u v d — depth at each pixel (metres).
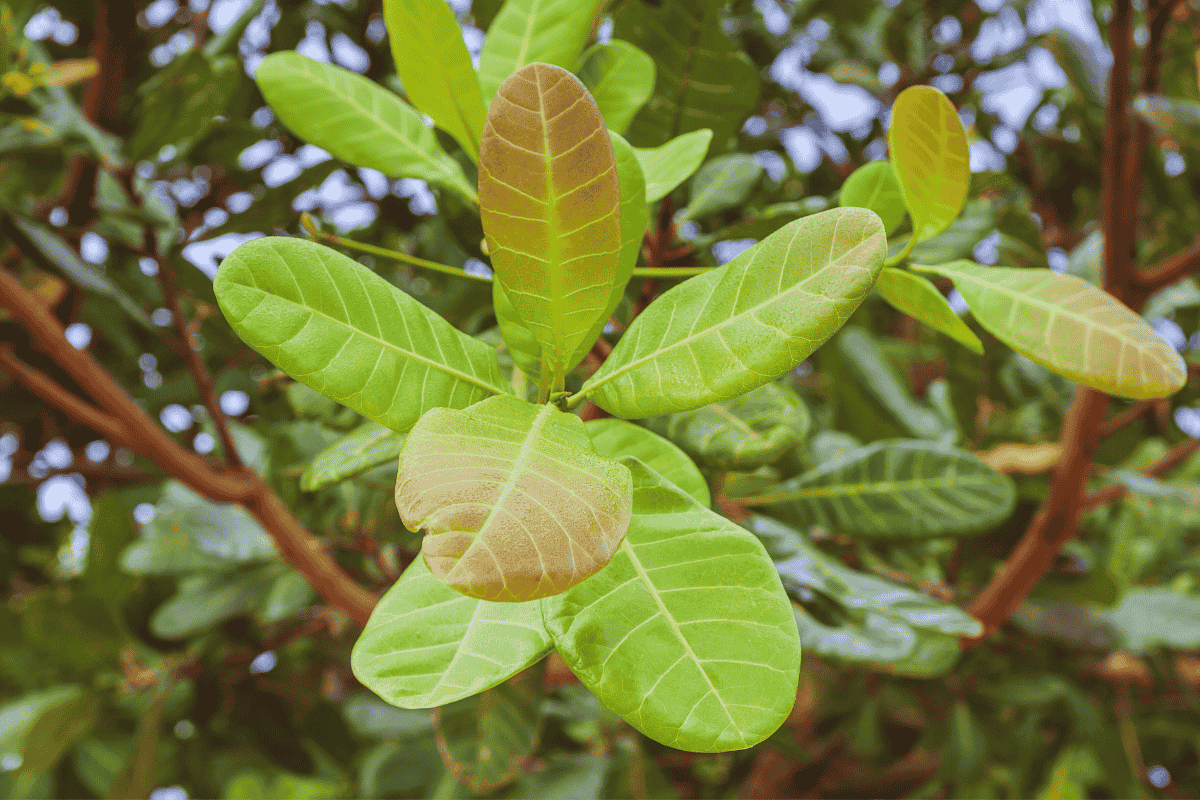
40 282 1.78
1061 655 2.22
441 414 0.73
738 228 1.03
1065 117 2.21
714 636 0.73
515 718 1.38
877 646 1.03
